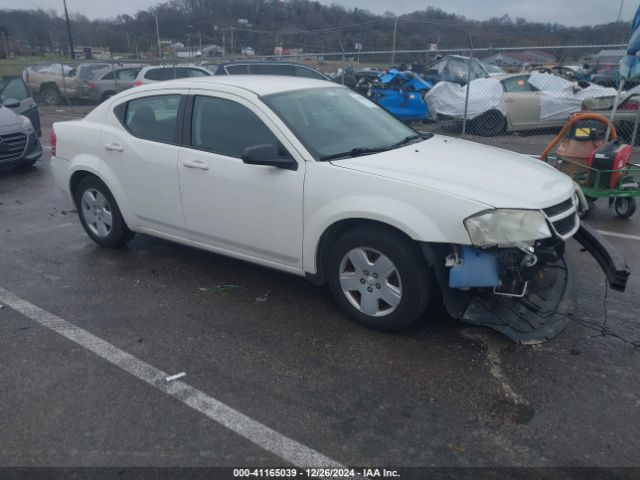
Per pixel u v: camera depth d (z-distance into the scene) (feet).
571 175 21.59
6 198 25.21
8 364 11.60
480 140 39.78
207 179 14.24
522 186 11.76
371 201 11.62
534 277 12.19
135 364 11.55
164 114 15.47
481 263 11.05
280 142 13.12
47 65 67.77
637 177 22.09
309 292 14.79
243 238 14.06
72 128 17.75
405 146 14.15
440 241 11.01
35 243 18.95
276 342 12.34
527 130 41.91
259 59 59.98
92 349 12.15
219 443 9.27
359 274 12.46
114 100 16.93
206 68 60.23
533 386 10.64
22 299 14.61
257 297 14.56
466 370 11.15
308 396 10.44
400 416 9.85
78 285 15.46
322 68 59.11
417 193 11.25
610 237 19.08
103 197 17.39
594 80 59.52
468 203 10.83
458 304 11.88
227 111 14.21
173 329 12.97
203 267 16.58
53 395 10.57
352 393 10.51
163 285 15.37
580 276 15.60
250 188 13.43
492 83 42.22
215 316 13.57
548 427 9.53
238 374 11.17
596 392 10.45
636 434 9.37
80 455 9.04
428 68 60.59
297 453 9.02
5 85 36.60
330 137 13.57
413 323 12.95
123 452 9.09
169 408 10.16
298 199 12.69
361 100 16.30
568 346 11.99
